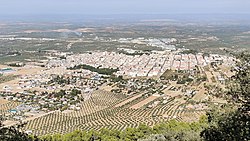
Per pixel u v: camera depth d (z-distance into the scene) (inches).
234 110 1159.0
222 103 1226.0
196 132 2142.0
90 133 2706.7
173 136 2210.9
